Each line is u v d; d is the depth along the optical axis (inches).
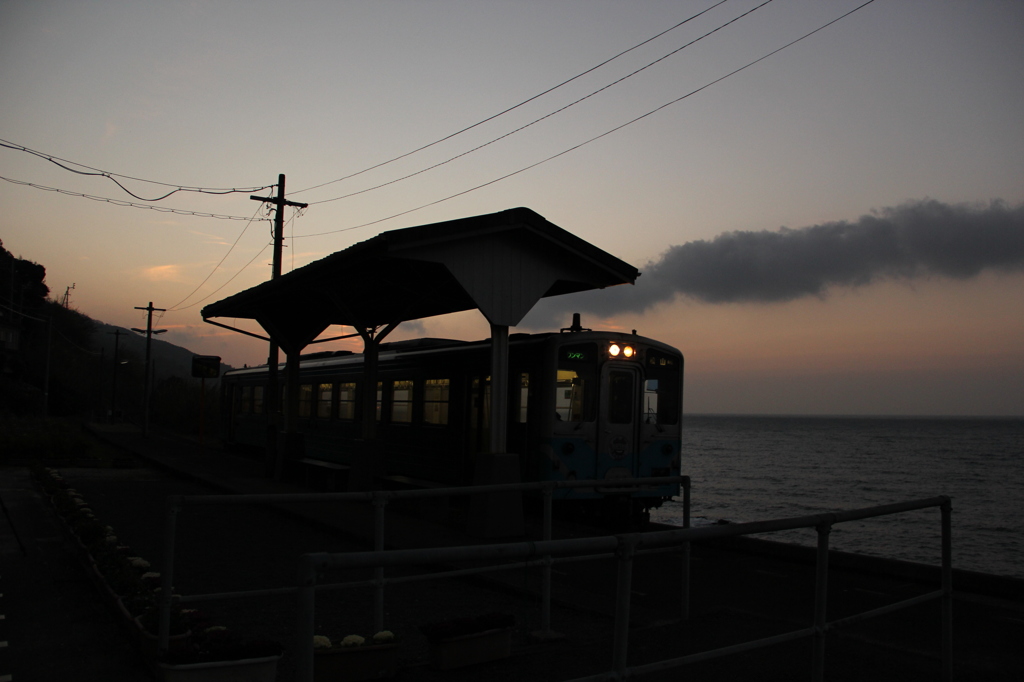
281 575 351.9
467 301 544.1
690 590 321.7
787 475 2274.9
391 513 526.3
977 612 280.7
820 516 165.0
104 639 241.9
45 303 2886.3
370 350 583.8
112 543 330.6
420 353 662.5
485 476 441.1
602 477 520.7
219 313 751.7
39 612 272.4
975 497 1792.6
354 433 756.6
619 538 136.3
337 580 346.3
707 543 419.2
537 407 514.0
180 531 467.2
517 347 542.0
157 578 273.1
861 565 353.1
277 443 753.6
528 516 547.8
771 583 334.6
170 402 2114.9
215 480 714.2
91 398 2755.9
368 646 198.8
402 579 214.7
